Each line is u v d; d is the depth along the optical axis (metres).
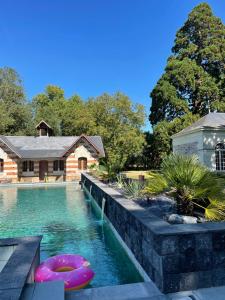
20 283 3.55
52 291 3.81
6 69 45.69
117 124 41.59
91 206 14.68
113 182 16.16
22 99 46.34
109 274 6.00
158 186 6.70
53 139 33.50
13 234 9.28
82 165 31.61
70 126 47.06
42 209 13.92
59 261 5.74
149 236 4.98
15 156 29.83
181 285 4.39
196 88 38.03
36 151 30.81
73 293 4.40
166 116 38.19
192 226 4.85
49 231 9.59
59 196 18.86
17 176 29.75
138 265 5.83
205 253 4.51
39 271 5.05
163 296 4.24
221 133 24.30
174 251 4.41
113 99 43.34
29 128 43.16
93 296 4.29
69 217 11.89
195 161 6.92
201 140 24.22
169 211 7.39
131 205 7.53
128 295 4.30
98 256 7.13
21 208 14.28
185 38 40.72
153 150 39.00
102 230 9.65
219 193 6.17
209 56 38.59
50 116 47.56
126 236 7.08
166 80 37.56
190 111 37.31
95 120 42.69
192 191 6.32
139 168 41.22
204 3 40.25
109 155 36.34
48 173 31.03
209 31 39.78
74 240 8.50
